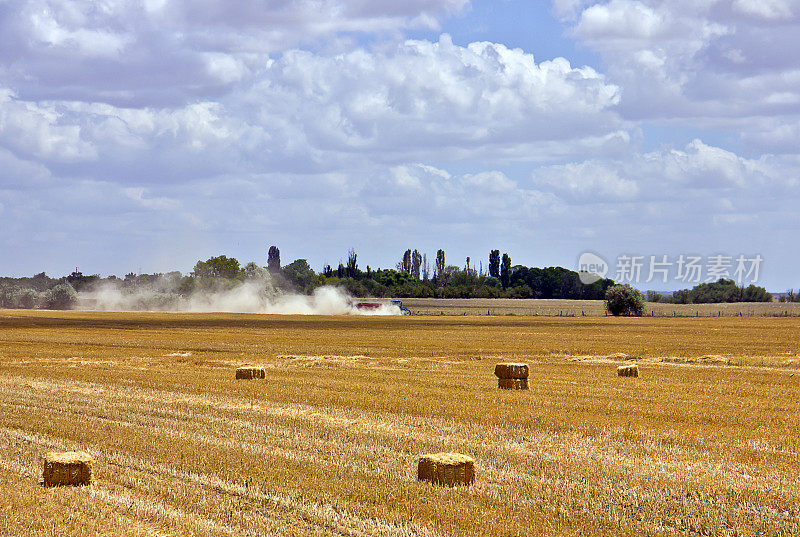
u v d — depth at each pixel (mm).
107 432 55281
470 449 49719
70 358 118938
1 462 46500
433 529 34250
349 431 55562
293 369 103812
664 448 50656
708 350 135500
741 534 33906
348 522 35188
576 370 103625
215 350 135000
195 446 50500
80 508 36938
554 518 35938
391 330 194250
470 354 129625
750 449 50406
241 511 36844
